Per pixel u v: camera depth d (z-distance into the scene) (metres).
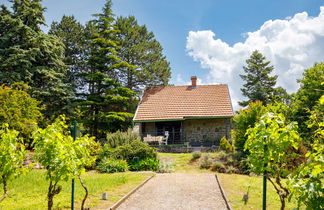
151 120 21.70
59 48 24.53
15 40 23.20
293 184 3.09
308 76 23.94
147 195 8.04
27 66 21.58
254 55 43.97
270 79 42.72
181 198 7.66
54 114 23.19
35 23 23.92
